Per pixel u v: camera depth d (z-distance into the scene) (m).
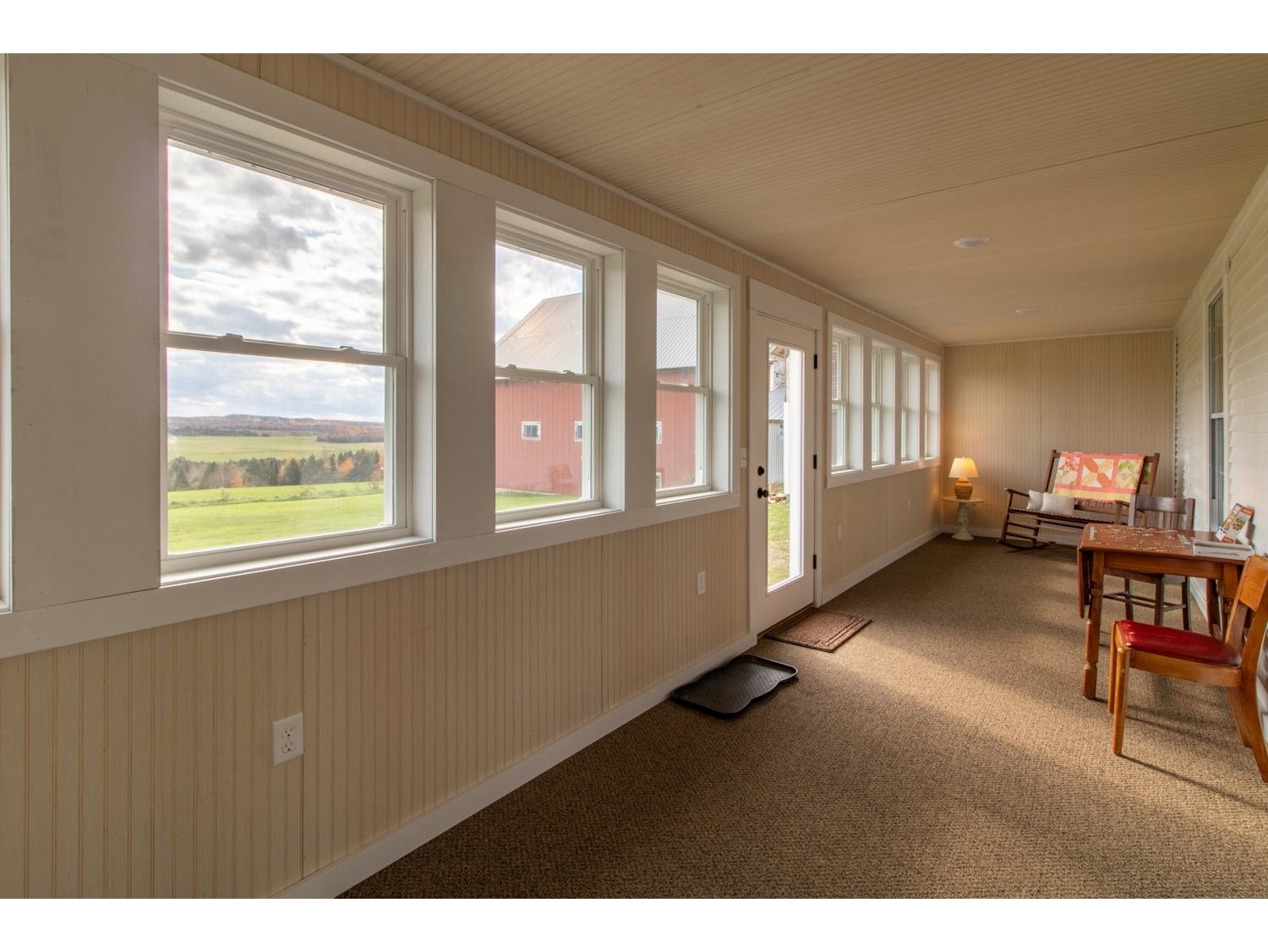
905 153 2.27
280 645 1.58
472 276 2.00
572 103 1.90
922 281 4.22
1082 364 6.70
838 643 3.65
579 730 2.49
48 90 1.19
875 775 2.30
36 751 1.22
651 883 1.77
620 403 2.64
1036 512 6.44
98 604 1.27
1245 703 2.26
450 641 1.99
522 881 1.77
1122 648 2.45
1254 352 2.80
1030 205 2.80
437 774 1.97
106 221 1.27
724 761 2.41
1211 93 1.86
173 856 1.41
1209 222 3.06
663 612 2.94
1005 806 2.11
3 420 1.18
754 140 2.16
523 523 2.28
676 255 2.92
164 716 1.39
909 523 6.39
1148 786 2.22
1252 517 2.89
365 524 1.86
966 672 3.24
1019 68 1.72
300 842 1.64
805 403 4.21
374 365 1.86
